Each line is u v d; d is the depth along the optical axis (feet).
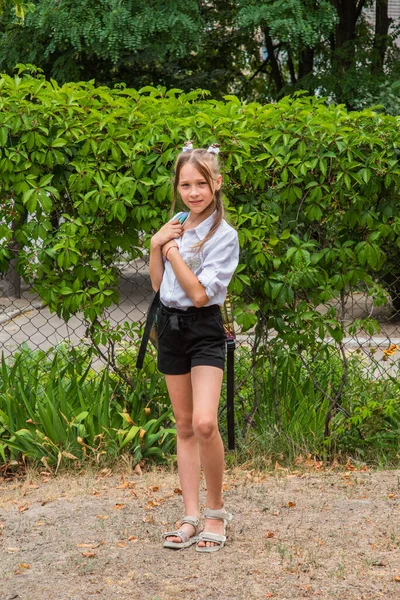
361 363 19.53
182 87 55.72
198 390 11.25
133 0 42.96
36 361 18.21
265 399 17.37
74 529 12.51
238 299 16.48
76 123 15.79
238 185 16.11
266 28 54.03
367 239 16.46
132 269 17.03
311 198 16.14
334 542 11.80
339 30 54.08
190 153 11.43
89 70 51.98
